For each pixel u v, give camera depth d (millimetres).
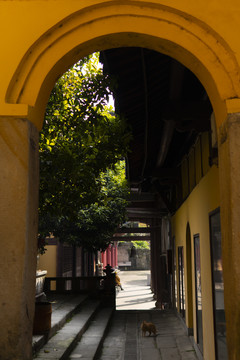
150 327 10109
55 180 5672
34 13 3660
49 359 6191
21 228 3393
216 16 3641
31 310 3498
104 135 6086
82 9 3658
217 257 5723
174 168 11203
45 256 16875
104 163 6180
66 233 13477
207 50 3672
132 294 27359
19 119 3525
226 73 3621
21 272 3338
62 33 3680
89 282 14008
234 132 3473
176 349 8797
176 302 13203
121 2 3674
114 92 5473
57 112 6293
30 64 3639
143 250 58531
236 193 3406
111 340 9766
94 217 13633
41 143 5910
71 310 10227
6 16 3652
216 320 5895
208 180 6527
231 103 3500
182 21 3695
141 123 6590
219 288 5590
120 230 21609
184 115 5578
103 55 4555
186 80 5664
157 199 17375
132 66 4793
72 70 6238
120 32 3713
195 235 8172
